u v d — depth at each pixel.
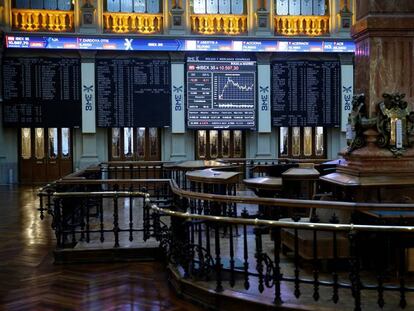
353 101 6.64
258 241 4.59
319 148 16.81
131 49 15.43
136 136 16.25
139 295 5.22
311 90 16.28
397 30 6.36
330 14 16.17
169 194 9.24
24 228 8.77
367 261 5.45
